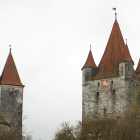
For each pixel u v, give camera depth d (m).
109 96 101.56
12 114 94.00
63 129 78.38
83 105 104.56
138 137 76.12
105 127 77.38
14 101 94.81
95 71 106.19
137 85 103.06
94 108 102.81
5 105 94.06
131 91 100.44
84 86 105.56
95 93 103.62
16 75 97.12
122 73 101.06
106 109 101.31
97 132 76.06
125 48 103.12
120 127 77.62
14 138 78.81
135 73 104.69
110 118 87.38
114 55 105.81
